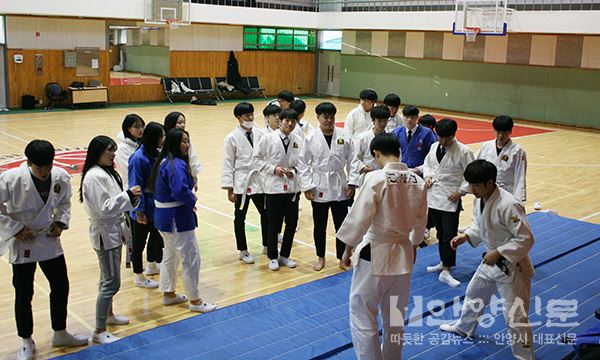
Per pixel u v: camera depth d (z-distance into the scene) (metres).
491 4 16.80
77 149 11.92
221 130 15.08
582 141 15.65
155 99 21.02
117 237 4.41
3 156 10.97
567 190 10.05
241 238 6.22
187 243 4.86
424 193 3.71
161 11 18.41
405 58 22.23
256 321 4.75
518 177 5.69
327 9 22.64
